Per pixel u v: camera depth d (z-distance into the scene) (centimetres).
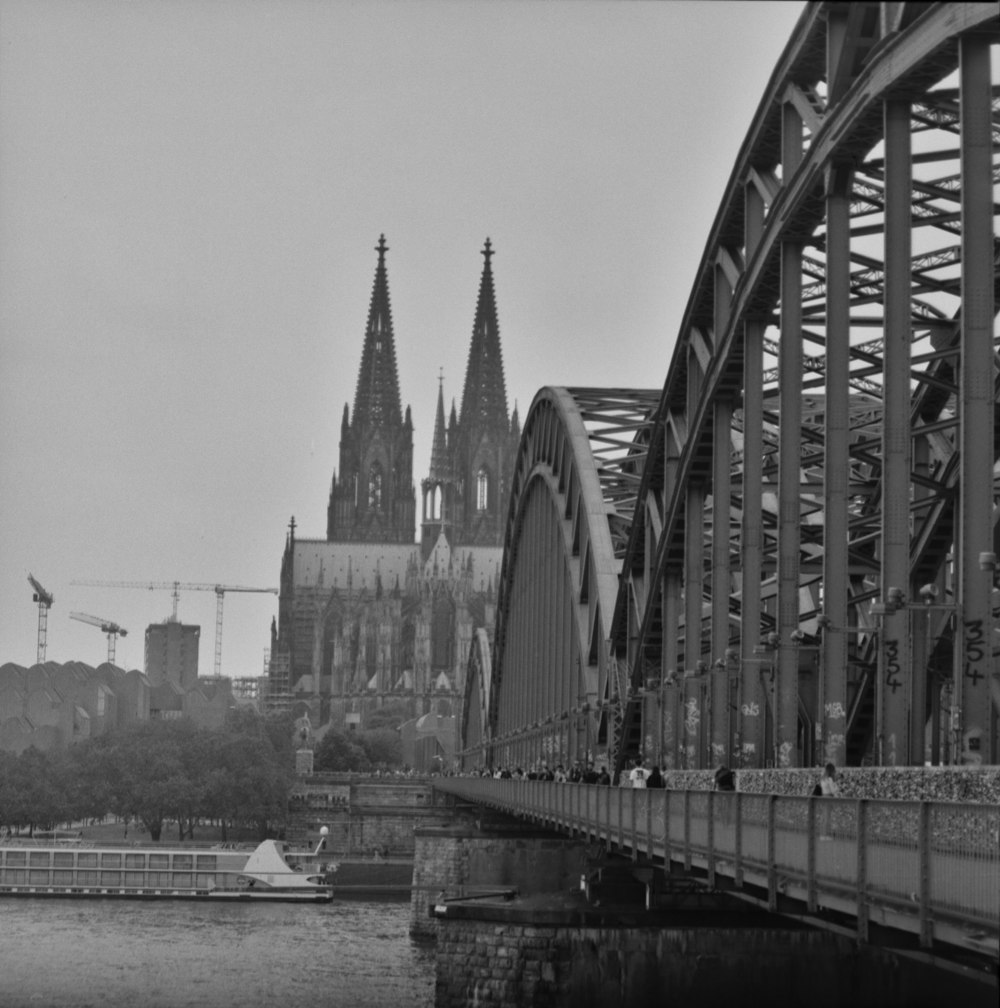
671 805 4706
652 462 7469
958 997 4750
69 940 12019
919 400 5488
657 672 7762
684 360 6806
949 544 5162
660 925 6306
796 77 5062
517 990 6619
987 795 3148
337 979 9888
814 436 5603
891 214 4253
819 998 5706
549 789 7500
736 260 6066
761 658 5812
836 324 4691
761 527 5719
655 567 7338
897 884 2939
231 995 9194
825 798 3322
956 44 3872
